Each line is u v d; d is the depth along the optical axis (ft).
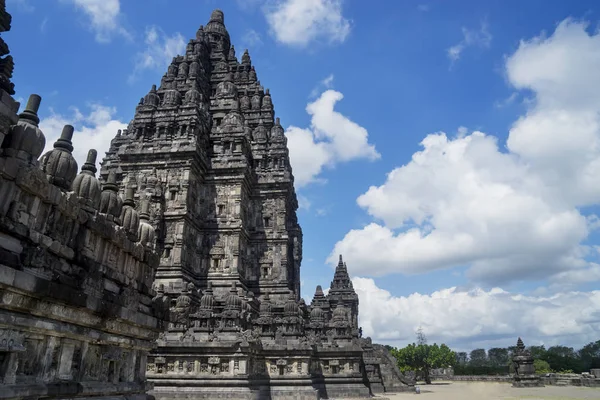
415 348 333.01
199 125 178.81
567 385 211.61
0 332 31.32
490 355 533.96
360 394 137.08
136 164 170.30
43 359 35.96
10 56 34.14
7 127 32.12
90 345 43.34
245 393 105.91
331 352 143.02
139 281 52.60
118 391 46.75
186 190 164.55
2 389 30.55
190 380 108.06
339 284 282.36
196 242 170.50
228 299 122.93
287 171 199.00
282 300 175.01
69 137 41.81
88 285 40.81
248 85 234.17
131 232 50.49
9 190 31.96
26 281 31.42
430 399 149.28
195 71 199.21
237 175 180.96
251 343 112.06
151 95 185.88
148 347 55.06
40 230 35.40
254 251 187.52
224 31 246.68
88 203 41.98
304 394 118.21
